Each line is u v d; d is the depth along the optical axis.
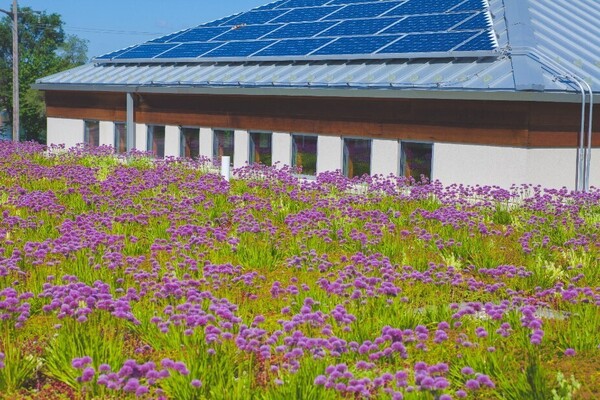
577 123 21.88
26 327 8.82
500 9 27.17
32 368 7.71
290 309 9.54
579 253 13.52
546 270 12.21
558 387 7.43
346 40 28.58
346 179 20.05
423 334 8.12
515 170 21.17
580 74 22.39
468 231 14.60
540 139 21.19
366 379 6.97
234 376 7.80
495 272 11.36
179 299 9.58
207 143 30.05
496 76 21.89
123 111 33.56
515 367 7.92
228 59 31.02
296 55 28.45
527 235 13.84
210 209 16.58
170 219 15.08
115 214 15.76
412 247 13.61
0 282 10.15
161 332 8.54
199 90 29.53
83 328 8.17
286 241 13.66
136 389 6.74
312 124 26.39
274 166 23.02
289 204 17.42
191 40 36.53
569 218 16.08
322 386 7.02
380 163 24.48
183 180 21.05
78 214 15.47
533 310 9.05
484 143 21.86
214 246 12.80
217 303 9.17
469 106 22.11
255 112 28.23
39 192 16.64
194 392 7.12
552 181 21.56
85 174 20.06
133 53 36.84
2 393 7.30
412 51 25.03
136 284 10.55
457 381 7.72
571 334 8.66
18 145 29.55
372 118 24.61
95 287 9.40
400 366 8.02
